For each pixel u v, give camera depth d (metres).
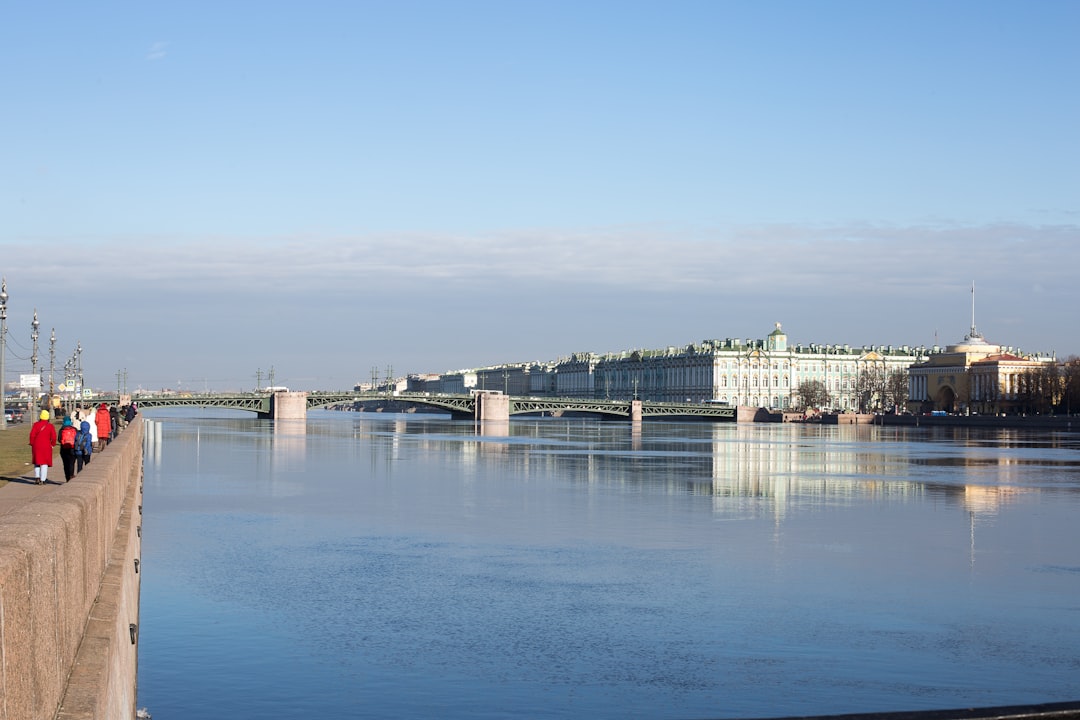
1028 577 45.03
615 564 47.50
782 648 33.53
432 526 59.56
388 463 109.12
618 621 36.78
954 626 36.34
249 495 75.62
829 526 60.94
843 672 30.98
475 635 34.69
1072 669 31.44
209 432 189.50
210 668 30.56
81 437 49.44
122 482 37.16
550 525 60.31
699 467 106.44
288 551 50.38
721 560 48.75
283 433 187.38
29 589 9.50
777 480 91.31
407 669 30.81
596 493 78.81
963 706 27.94
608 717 26.98
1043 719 16.98
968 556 50.47
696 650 33.16
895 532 58.66
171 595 40.12
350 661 31.50
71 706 11.84
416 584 42.59
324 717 26.55
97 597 19.02
